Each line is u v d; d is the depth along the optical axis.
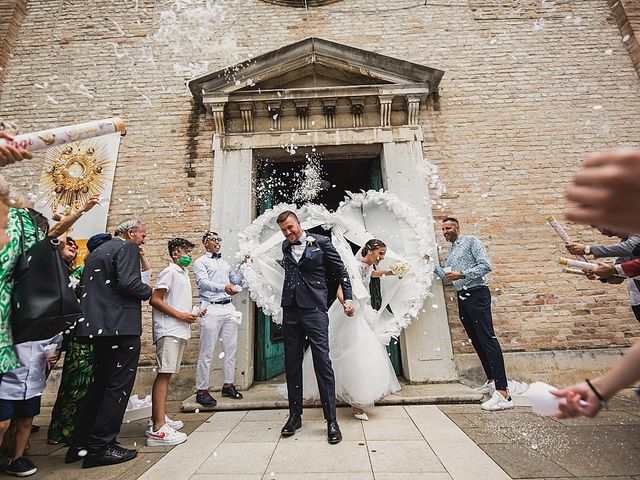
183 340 2.77
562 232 2.99
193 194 4.61
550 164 4.60
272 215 4.30
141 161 4.75
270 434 2.56
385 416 2.89
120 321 2.32
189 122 4.90
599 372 3.90
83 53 5.26
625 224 0.47
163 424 2.53
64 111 5.00
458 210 4.47
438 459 2.05
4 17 5.33
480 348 3.51
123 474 2.04
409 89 4.68
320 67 4.91
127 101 5.03
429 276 3.89
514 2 5.36
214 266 3.73
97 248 2.50
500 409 2.98
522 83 4.96
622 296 4.11
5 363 1.64
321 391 2.51
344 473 1.92
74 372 2.77
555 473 1.86
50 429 2.71
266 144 4.70
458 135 4.76
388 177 4.55
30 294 1.65
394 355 4.34
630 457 2.01
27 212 1.94
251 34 5.33
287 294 2.72
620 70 4.95
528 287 4.18
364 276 3.37
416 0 5.42
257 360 4.38
